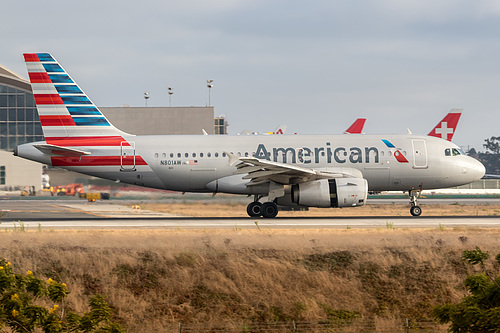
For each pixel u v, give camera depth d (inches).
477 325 2453.2
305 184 5944.9
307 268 3804.1
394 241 4222.4
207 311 3506.4
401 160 6215.6
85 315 2448.3
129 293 3595.0
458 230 4948.3
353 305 3587.6
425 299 3631.9
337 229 5002.5
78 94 6230.3
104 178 6314.0
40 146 5944.9
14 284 2484.0
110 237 4426.7
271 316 3486.7
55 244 4082.2
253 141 6264.8
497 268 3831.2
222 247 4023.1
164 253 3900.1
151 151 6210.6
